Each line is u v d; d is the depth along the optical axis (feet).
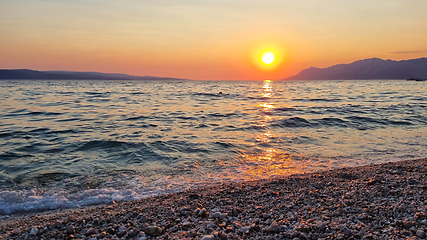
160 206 18.03
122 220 15.90
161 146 38.58
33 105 90.63
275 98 129.29
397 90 197.57
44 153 35.19
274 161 31.99
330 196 18.56
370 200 17.16
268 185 21.80
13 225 16.19
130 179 26.20
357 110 75.51
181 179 26.16
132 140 41.81
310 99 119.24
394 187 19.26
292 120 58.18
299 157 33.50
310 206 16.96
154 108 85.25
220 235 13.55
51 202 21.18
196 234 14.02
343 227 13.74
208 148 37.78
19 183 25.09
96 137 43.93
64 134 46.26
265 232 13.89
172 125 55.52
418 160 28.14
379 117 62.39
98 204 20.88
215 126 54.24
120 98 126.31
